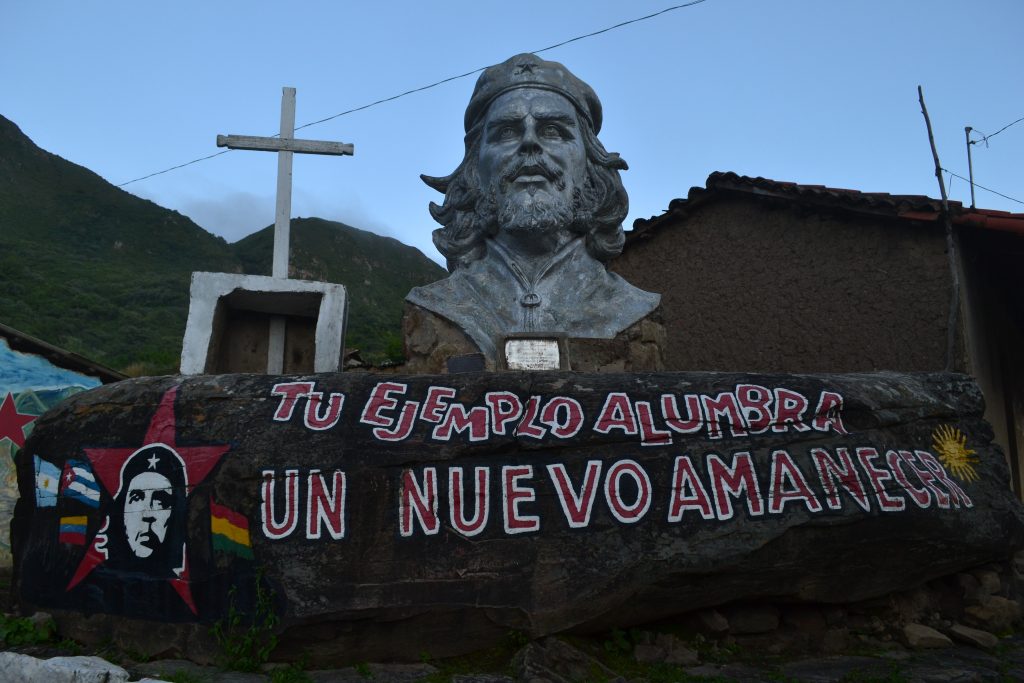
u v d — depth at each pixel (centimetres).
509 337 644
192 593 484
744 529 509
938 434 604
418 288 755
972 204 1095
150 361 2495
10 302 3083
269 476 498
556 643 473
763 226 1088
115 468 516
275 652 471
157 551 496
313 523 489
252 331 759
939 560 561
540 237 745
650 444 526
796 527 516
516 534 492
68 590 504
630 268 1191
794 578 522
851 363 979
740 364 1074
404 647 479
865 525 531
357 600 469
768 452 538
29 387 1081
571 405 534
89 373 1127
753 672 484
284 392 536
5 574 912
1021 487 1159
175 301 3775
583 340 704
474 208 797
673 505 510
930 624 570
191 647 477
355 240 5797
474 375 547
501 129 777
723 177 1090
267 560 480
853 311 988
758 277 1080
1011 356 1155
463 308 730
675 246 1163
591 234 781
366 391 536
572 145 778
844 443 557
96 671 436
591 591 484
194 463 509
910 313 941
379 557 482
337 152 757
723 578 507
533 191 752
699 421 541
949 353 896
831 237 1022
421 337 728
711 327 1109
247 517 492
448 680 448
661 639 514
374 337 2944
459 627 479
